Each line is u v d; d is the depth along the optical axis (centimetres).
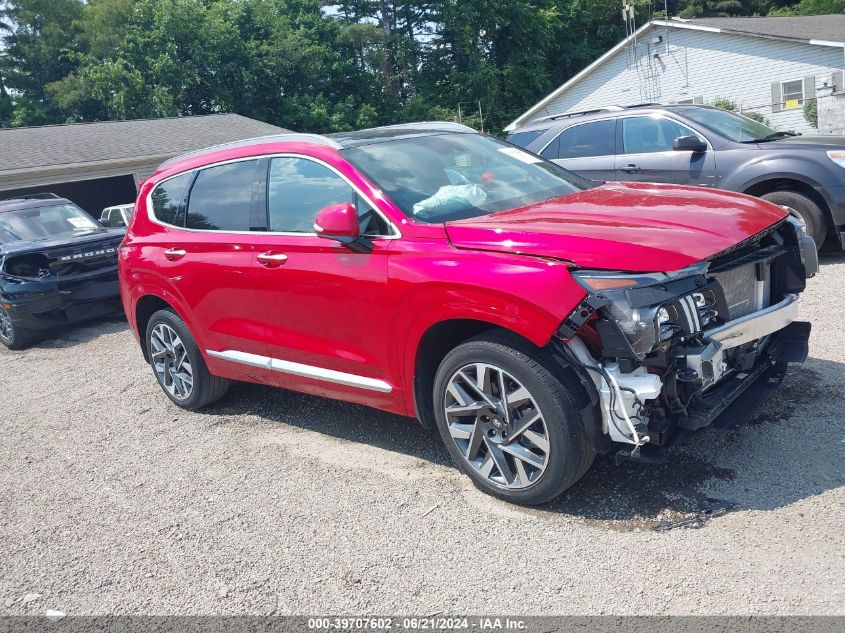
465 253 358
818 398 435
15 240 960
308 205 440
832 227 790
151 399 625
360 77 5131
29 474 496
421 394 398
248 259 467
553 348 328
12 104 5341
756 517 327
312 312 432
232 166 499
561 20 5400
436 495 390
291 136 477
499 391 360
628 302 311
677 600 282
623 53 3244
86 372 755
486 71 4981
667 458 388
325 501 400
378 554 342
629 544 321
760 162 783
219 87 4678
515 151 500
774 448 384
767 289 395
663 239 331
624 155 892
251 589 328
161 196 557
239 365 500
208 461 476
